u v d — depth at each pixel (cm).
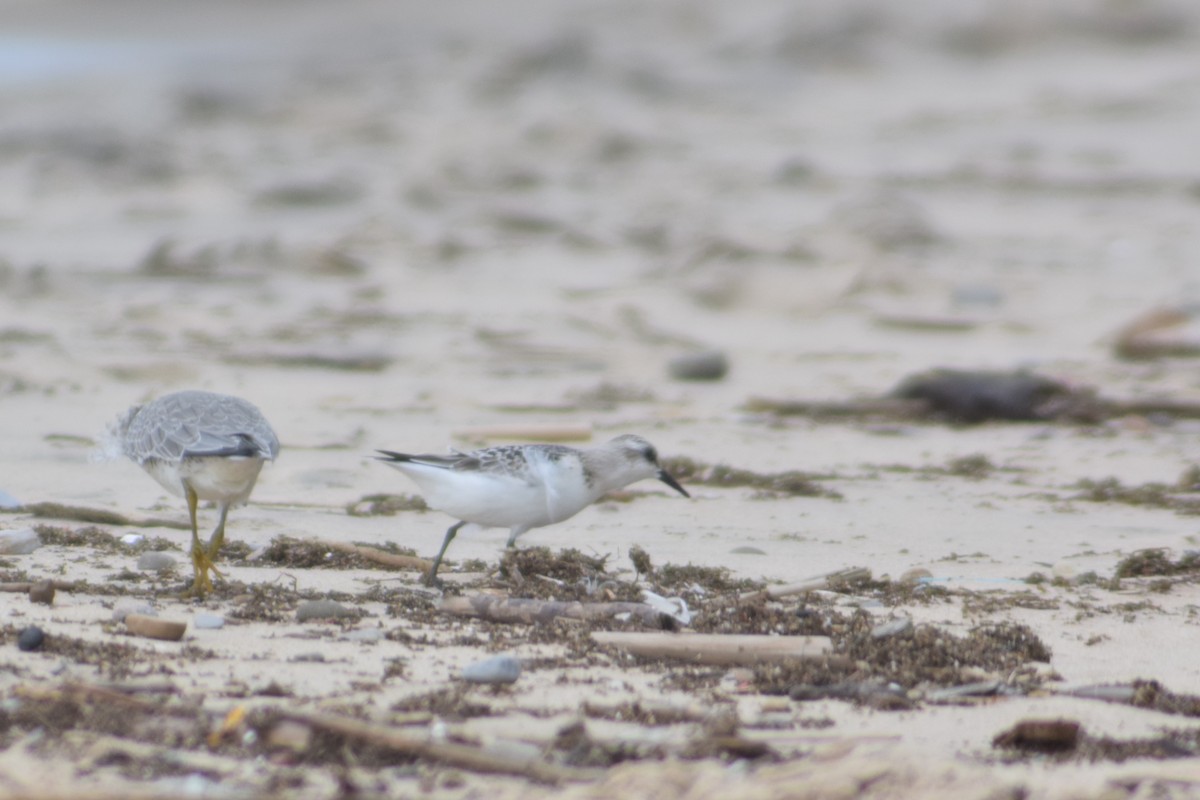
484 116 3912
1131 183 3098
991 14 4934
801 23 5081
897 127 3822
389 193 3062
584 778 484
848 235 2481
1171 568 875
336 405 1442
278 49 5525
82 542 854
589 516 1015
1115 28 4878
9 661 590
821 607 751
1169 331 1842
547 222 2748
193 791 461
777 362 1772
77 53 5562
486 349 1797
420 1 6378
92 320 1870
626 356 1775
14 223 2748
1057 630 725
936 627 708
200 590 732
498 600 709
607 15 5606
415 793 469
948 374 1518
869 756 491
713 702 584
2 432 1228
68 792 450
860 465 1241
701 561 880
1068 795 480
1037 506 1091
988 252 2509
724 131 3834
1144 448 1333
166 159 3397
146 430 756
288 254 2369
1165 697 604
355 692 574
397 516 989
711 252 2369
